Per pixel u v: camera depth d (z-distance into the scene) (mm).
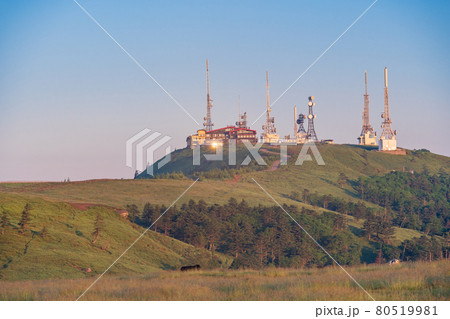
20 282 51500
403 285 35906
